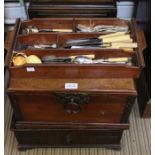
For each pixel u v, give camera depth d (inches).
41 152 56.3
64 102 45.2
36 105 46.8
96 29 49.1
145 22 60.3
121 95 43.9
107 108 47.0
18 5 67.4
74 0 55.9
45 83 43.8
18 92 43.6
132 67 42.3
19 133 51.8
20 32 48.5
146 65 58.9
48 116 49.3
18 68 42.4
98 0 55.8
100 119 49.7
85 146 55.4
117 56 45.8
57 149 56.7
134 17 69.0
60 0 56.0
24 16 69.9
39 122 50.1
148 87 57.2
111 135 52.4
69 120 50.0
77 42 46.8
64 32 48.1
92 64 42.3
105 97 44.5
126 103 45.8
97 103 45.8
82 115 48.7
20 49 46.7
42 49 44.8
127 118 49.4
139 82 62.8
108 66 42.2
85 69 42.7
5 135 58.7
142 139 58.2
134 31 47.6
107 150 56.6
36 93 43.8
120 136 52.7
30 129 50.6
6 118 61.4
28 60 44.0
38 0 56.1
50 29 50.2
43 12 56.4
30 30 48.9
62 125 50.0
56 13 56.7
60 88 43.2
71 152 56.3
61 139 53.7
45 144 55.3
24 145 55.3
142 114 60.5
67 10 55.8
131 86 43.7
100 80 44.2
